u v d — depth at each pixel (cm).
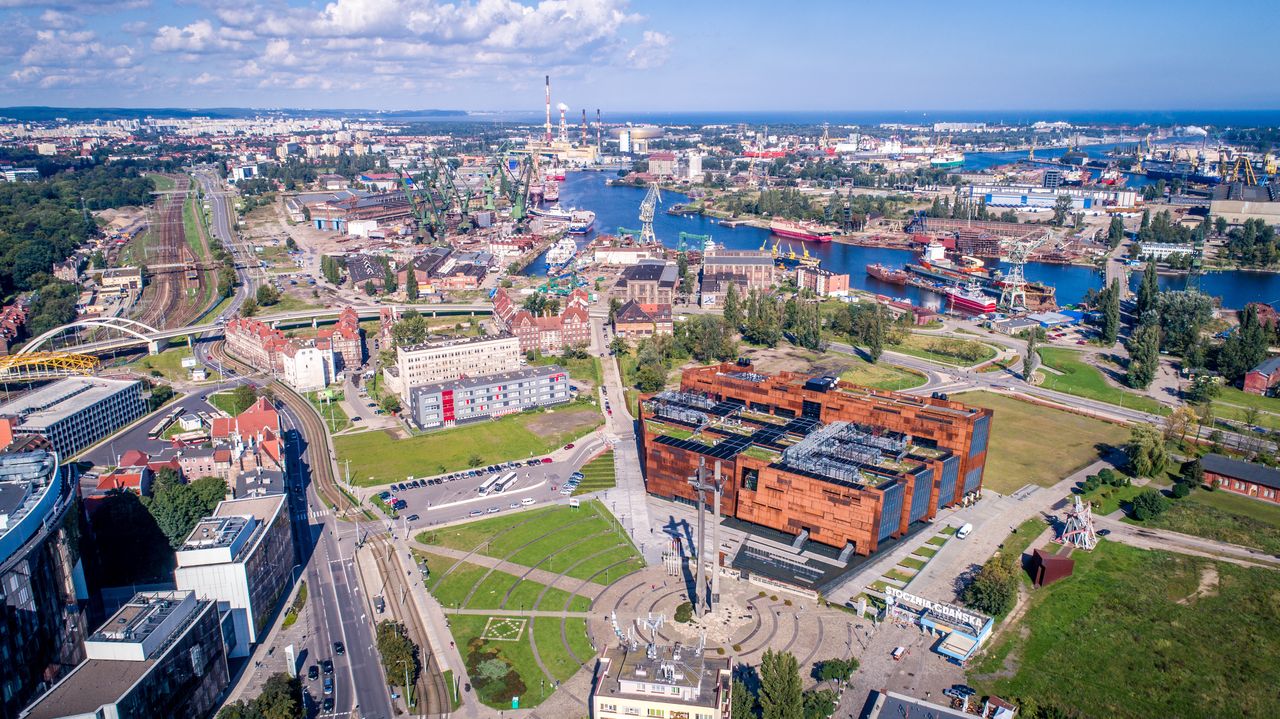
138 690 18788
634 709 19850
